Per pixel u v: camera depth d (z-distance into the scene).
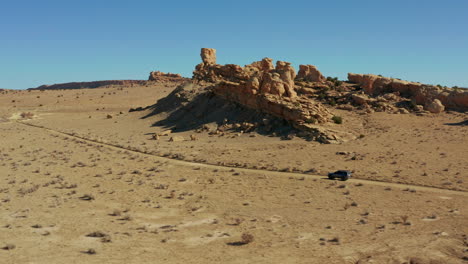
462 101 92.06
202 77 133.25
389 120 84.69
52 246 22.00
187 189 40.59
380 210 30.97
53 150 72.19
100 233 24.30
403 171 46.97
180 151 68.56
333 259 19.81
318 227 26.23
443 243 22.12
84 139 90.31
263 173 49.66
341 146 64.75
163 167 54.50
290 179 45.44
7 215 28.83
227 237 24.12
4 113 143.12
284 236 24.19
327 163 53.41
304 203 34.16
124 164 56.84
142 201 34.84
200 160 59.84
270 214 30.25
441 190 38.62
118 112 151.88
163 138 87.19
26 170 51.00
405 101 100.31
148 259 19.97
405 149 60.19
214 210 31.86
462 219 27.53
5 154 66.56
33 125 120.19
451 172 45.31
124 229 25.86
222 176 47.88
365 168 49.47
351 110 97.44
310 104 85.12
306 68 133.38
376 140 68.06
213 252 21.16
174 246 22.27
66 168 52.94
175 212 31.19
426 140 66.31
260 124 84.75
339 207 32.34
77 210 30.98
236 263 19.39
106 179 45.44
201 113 102.38
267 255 20.58
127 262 19.50
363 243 22.44
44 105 166.12
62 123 123.94
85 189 39.69
